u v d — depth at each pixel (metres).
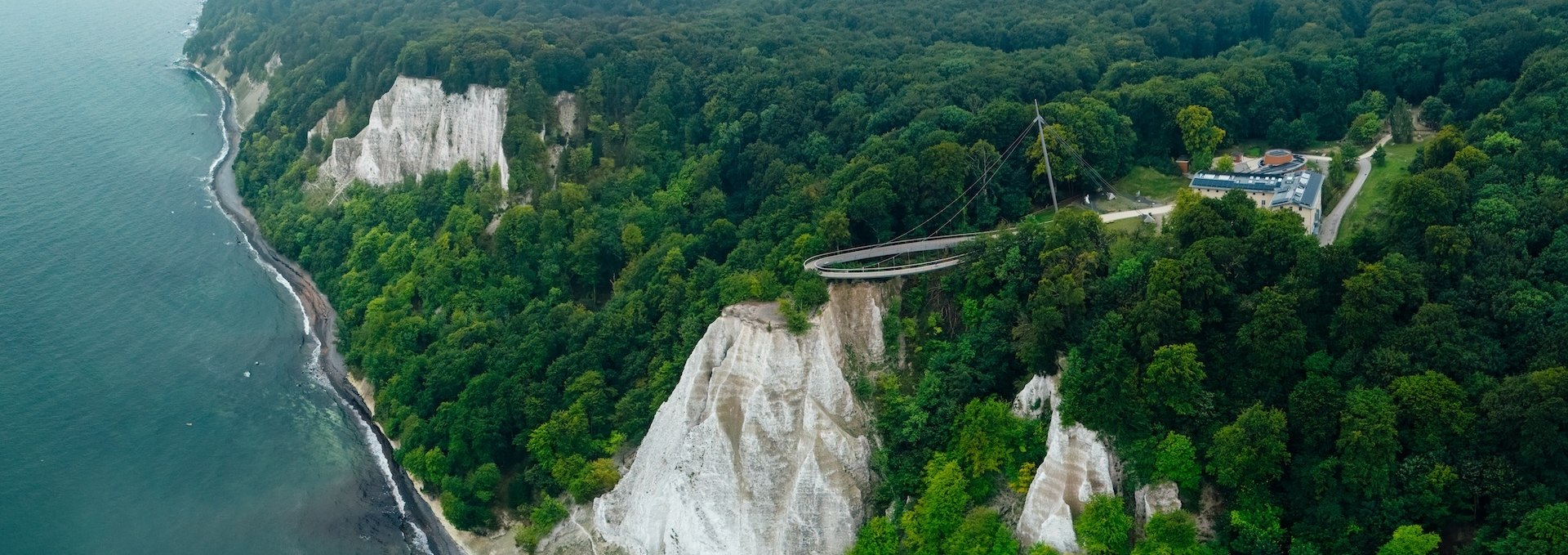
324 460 162.50
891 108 192.62
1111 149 164.88
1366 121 168.88
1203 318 118.19
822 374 129.38
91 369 182.50
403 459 157.38
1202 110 169.25
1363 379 110.50
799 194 171.38
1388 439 103.00
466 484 148.75
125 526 147.25
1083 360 119.38
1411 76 179.75
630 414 148.75
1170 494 110.62
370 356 178.00
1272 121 175.62
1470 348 110.19
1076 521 112.19
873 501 125.75
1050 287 125.12
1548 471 99.25
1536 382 100.50
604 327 161.75
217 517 149.88
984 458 120.19
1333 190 152.25
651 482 134.38
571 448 148.50
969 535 114.94
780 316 133.62
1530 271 116.44
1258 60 187.88
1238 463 107.75
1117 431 114.31
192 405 174.25
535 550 140.75
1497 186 128.00
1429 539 98.69
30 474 156.12
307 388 180.62
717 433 128.38
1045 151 156.50
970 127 166.50
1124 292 124.12
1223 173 156.50
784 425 128.00
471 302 185.88
